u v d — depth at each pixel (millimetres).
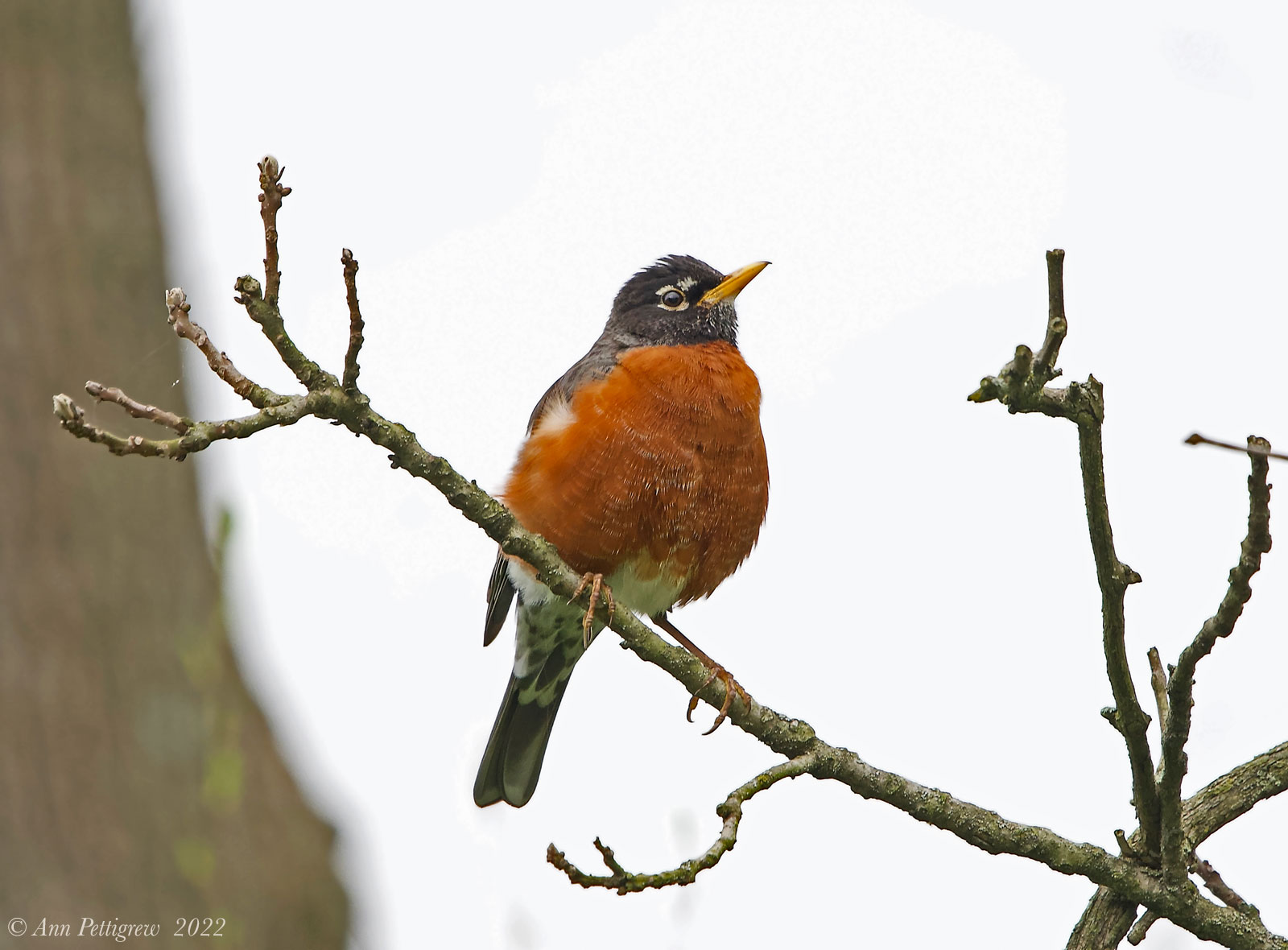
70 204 12648
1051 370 7832
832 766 9516
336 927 10344
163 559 11383
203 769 10406
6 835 9906
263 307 7977
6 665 10414
